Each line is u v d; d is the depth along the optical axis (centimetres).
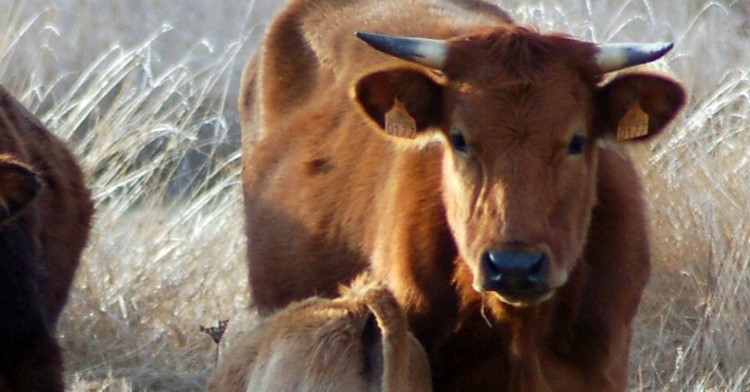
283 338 1973
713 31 4909
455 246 2161
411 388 2020
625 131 2123
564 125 2041
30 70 4056
